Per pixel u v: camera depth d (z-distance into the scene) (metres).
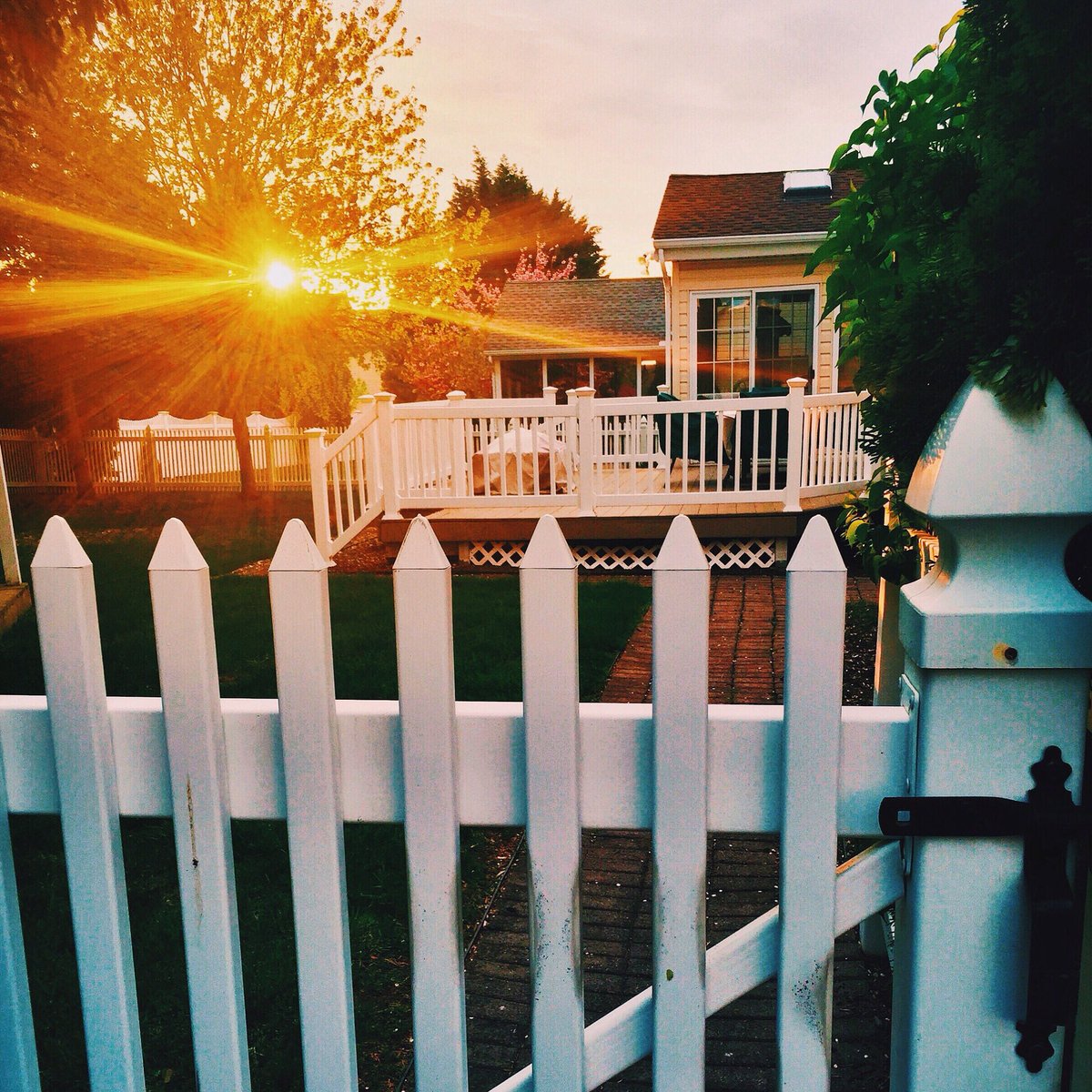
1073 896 0.92
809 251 13.11
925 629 0.87
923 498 0.87
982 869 0.93
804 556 0.91
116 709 1.09
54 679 1.06
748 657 5.34
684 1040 1.02
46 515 15.73
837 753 0.94
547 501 8.95
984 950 0.94
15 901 1.17
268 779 1.07
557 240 46.72
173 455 19.39
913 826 0.91
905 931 0.98
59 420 18.97
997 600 0.86
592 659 5.23
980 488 0.83
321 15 15.66
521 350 21.28
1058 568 0.87
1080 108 0.76
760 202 14.59
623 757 1.00
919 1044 0.97
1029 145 0.79
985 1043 0.96
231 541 11.76
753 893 2.66
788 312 13.49
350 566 9.25
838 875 0.98
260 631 6.17
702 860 0.98
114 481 19.31
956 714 0.89
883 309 1.41
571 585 0.95
